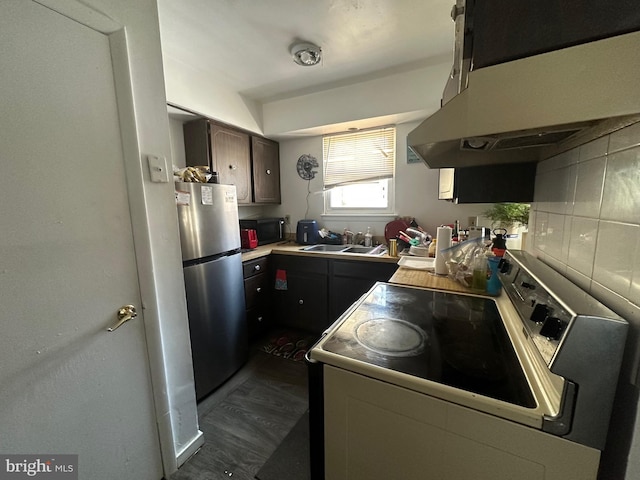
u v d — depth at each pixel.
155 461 1.21
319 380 0.78
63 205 0.88
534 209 1.21
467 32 0.69
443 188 1.97
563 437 0.53
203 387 1.76
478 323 0.95
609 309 0.54
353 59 1.95
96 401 1.00
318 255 2.42
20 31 0.77
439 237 1.54
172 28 1.57
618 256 0.57
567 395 0.52
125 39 1.00
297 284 2.55
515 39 0.51
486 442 0.59
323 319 2.49
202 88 2.15
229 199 1.91
